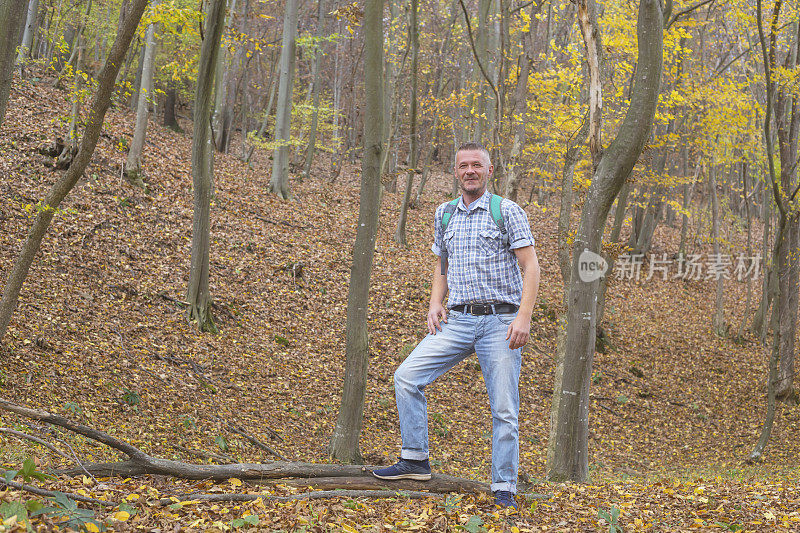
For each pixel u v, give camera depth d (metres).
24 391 7.81
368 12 8.16
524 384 14.90
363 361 8.75
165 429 8.16
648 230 25.31
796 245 15.04
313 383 11.80
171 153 18.64
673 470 11.61
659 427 14.70
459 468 9.72
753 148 17.23
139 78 24.06
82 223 13.32
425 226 21.89
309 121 26.94
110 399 8.55
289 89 19.77
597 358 17.84
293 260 15.95
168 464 3.83
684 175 23.53
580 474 6.83
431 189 29.11
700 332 21.09
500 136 11.58
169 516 3.02
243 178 20.09
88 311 10.94
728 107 15.40
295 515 3.15
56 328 9.93
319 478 3.91
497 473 3.75
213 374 10.88
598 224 6.81
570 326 6.94
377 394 12.26
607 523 3.51
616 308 21.56
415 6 17.06
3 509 2.38
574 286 6.92
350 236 18.67
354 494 3.81
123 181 15.49
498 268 3.65
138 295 12.16
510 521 3.38
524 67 11.95
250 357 11.97
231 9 17.48
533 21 12.48
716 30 18.48
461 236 3.70
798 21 12.12
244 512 3.17
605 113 13.01
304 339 13.39
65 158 14.55
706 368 18.75
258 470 3.89
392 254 18.67
